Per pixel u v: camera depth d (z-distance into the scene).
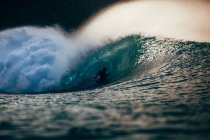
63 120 5.32
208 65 10.59
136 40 14.77
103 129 4.62
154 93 7.96
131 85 9.70
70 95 9.10
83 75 14.48
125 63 13.50
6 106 7.34
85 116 5.58
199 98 6.81
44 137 4.32
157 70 11.12
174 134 4.23
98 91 9.39
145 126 4.70
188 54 12.05
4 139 4.28
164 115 5.40
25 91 15.11
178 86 8.52
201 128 4.47
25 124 5.12
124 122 5.00
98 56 15.34
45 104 7.43
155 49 13.22
